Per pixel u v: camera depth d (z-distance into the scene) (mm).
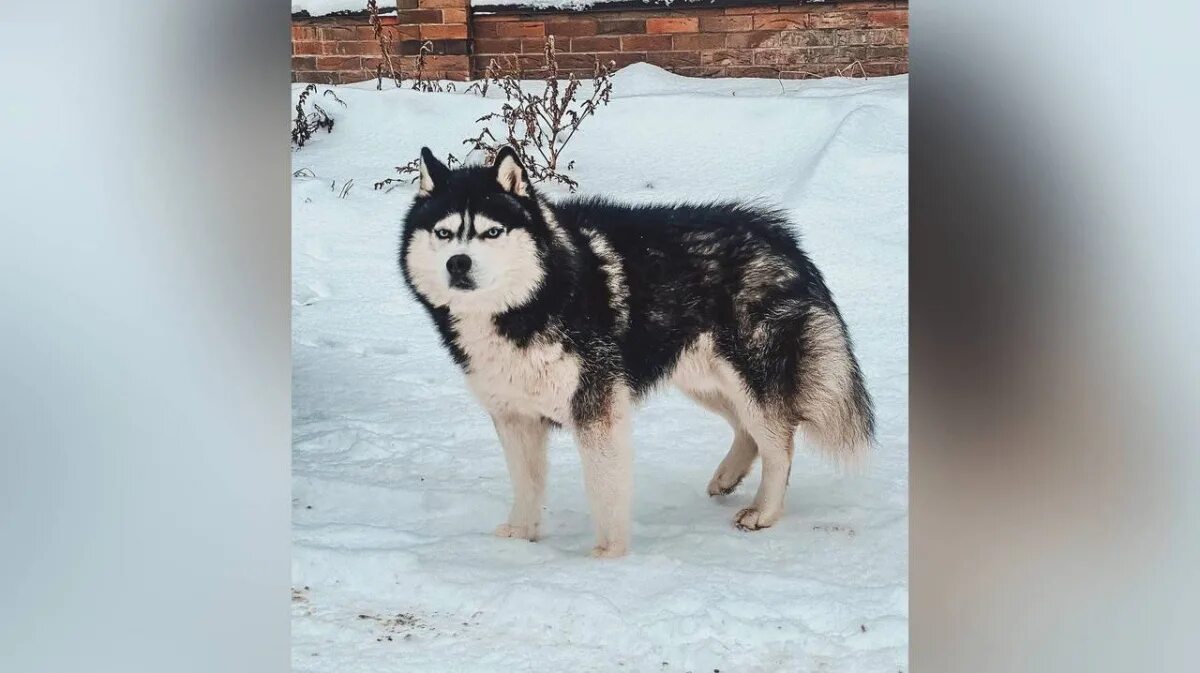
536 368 2830
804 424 3020
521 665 2553
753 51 4492
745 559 2820
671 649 2582
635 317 2871
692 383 2996
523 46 4609
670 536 2908
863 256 3729
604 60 4559
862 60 4445
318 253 4109
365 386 3555
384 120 4508
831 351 2988
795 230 3055
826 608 2672
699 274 2916
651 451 3252
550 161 4141
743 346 2941
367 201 4254
